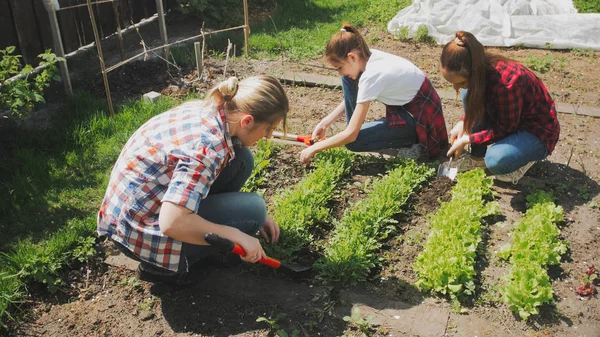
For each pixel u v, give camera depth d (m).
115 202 3.20
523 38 7.75
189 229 2.95
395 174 4.59
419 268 3.72
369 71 4.50
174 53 7.18
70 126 5.43
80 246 3.93
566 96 6.35
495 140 4.58
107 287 3.72
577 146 5.31
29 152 5.03
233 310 3.51
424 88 4.71
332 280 3.67
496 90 4.25
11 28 6.12
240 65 7.06
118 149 5.12
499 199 4.52
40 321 3.45
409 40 8.05
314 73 6.88
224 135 3.03
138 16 8.13
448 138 5.48
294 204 4.25
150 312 3.51
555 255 3.84
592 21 7.73
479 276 3.76
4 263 3.73
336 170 4.75
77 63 6.92
